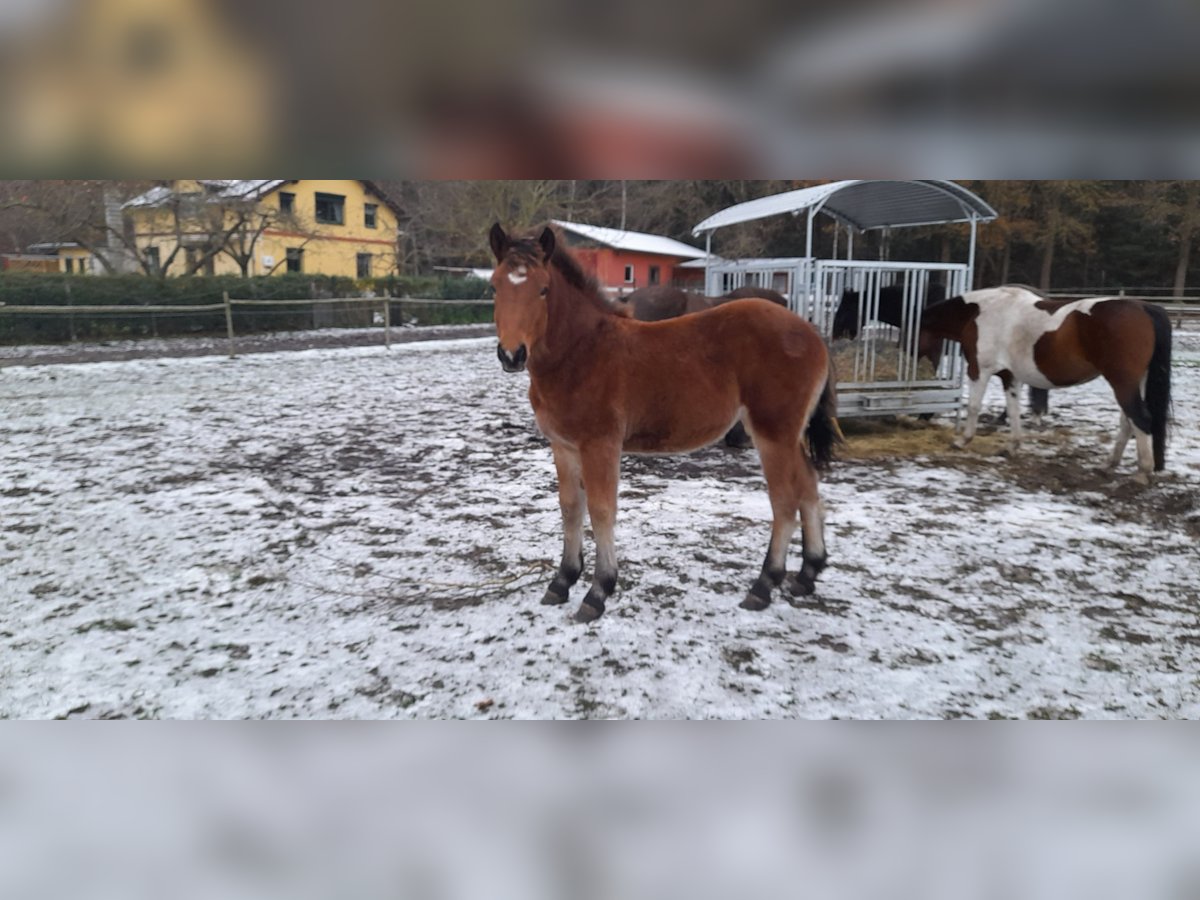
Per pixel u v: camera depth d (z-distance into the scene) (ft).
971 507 16.71
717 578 12.84
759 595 11.57
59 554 13.99
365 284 76.23
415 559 13.75
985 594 12.14
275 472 19.97
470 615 11.46
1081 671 9.74
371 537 14.92
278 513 16.46
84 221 65.72
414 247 101.81
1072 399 32.50
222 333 61.16
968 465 20.63
